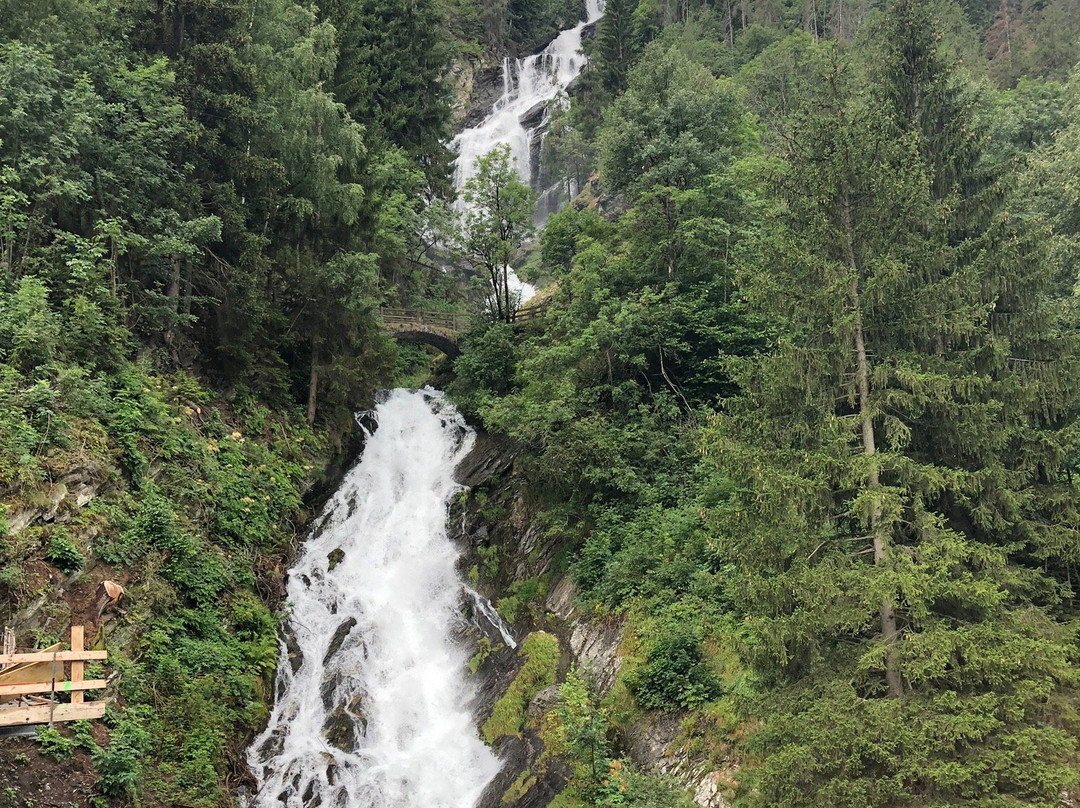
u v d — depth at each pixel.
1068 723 10.66
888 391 11.86
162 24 22.69
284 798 16.23
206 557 18.45
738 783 12.95
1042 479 13.30
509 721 17.64
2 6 20.44
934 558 10.94
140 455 17.33
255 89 23.55
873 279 11.81
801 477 11.59
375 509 25.62
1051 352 12.97
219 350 23.17
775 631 11.01
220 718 15.96
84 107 19.33
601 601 19.00
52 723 12.74
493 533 24.27
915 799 10.20
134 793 13.18
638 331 23.52
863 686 11.49
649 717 15.55
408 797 16.80
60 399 16.42
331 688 19.11
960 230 14.73
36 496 14.36
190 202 21.58
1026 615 11.28
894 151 13.04
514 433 23.17
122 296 20.06
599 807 14.04
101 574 15.27
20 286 17.20
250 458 22.48
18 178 17.59
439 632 21.34
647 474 21.48
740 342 23.16
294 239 26.11
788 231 13.38
